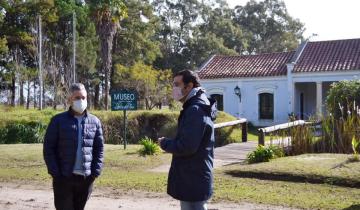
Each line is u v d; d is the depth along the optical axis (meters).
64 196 6.52
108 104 33.31
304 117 32.25
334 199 9.33
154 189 10.60
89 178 6.63
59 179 6.47
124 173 12.91
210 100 5.38
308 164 12.12
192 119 5.12
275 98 32.00
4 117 23.66
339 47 32.31
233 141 22.80
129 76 39.78
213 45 55.97
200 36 59.06
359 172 11.00
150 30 50.59
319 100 30.41
